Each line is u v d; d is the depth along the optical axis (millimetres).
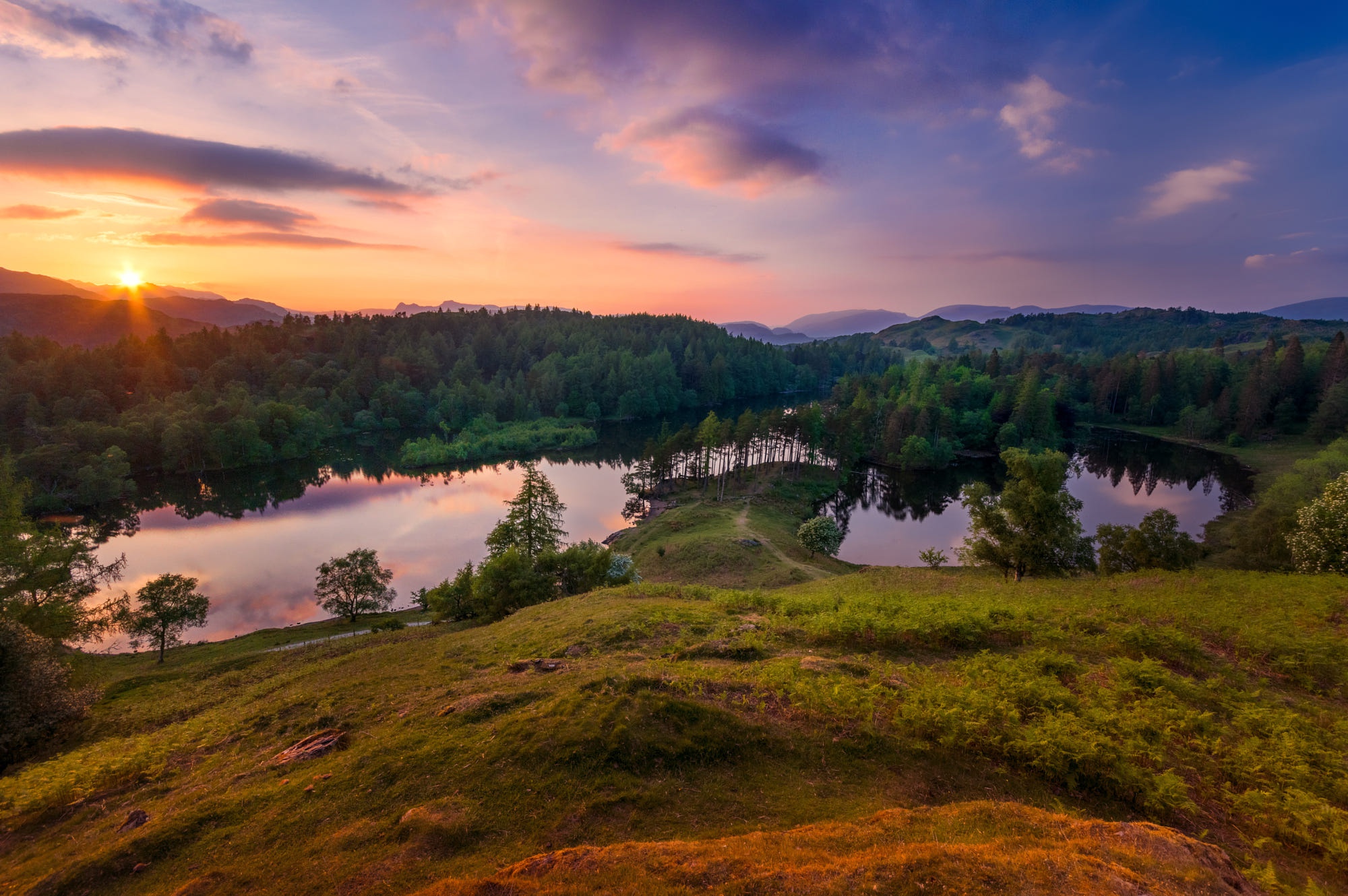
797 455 121062
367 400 163375
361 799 10219
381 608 57594
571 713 11711
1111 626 16625
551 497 50188
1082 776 9789
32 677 18344
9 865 10703
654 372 193500
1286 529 38938
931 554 44344
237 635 53688
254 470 120875
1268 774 9812
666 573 59188
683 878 7070
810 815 9000
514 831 8891
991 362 173125
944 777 10039
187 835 9875
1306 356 135250
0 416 110438
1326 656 14641
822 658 15625
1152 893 6211
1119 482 100062
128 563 72250
